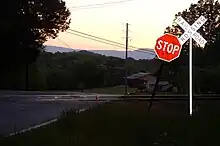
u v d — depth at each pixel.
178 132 9.69
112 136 9.55
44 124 16.59
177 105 23.62
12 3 38.09
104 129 10.57
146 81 93.31
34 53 53.06
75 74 85.25
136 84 94.75
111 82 95.38
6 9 38.09
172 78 57.84
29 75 66.56
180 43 13.13
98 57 101.88
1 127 16.12
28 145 9.50
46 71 79.44
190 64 12.94
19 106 27.62
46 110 24.52
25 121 18.61
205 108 15.85
